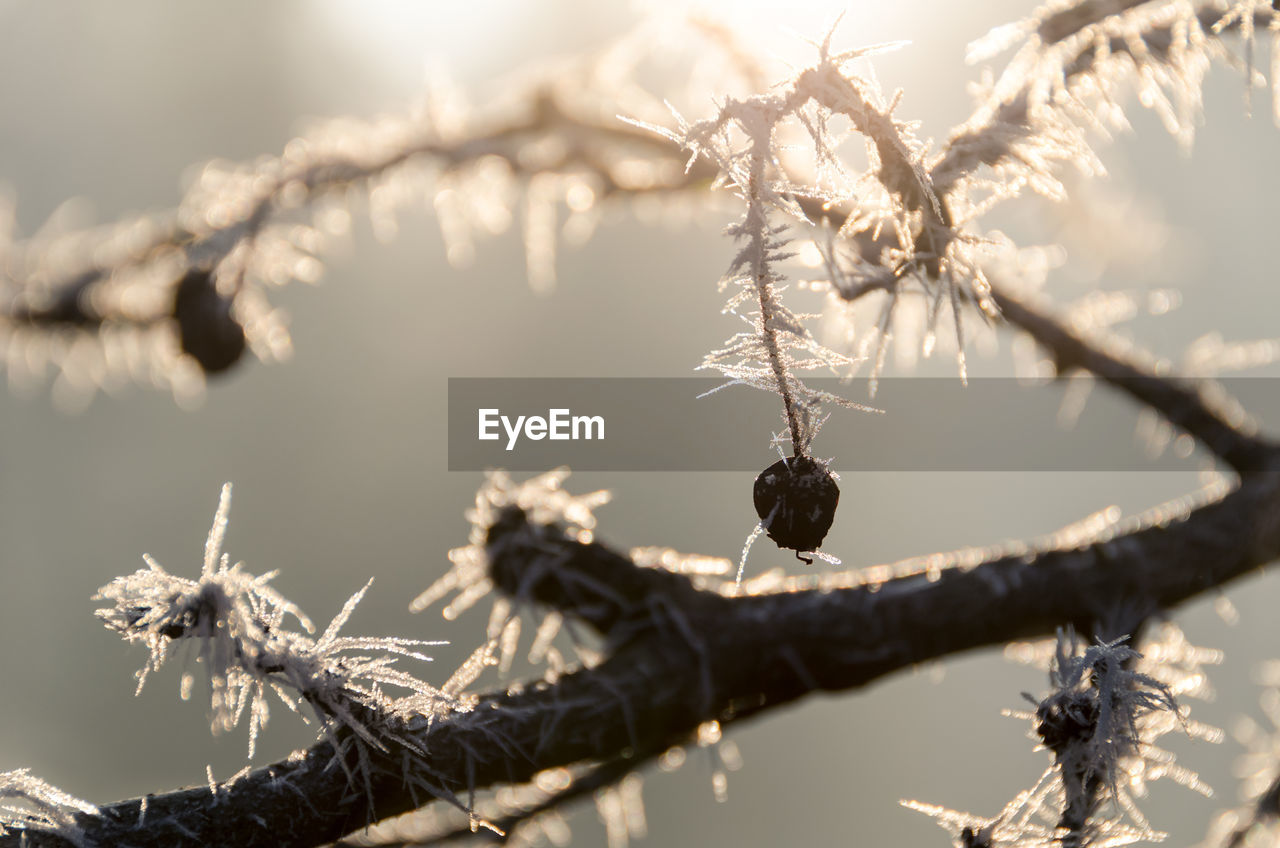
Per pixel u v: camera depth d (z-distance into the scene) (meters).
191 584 0.33
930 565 0.37
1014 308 0.41
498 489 0.37
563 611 0.36
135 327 0.44
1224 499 0.38
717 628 0.36
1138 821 0.33
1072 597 0.36
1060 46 0.35
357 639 0.33
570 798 0.36
